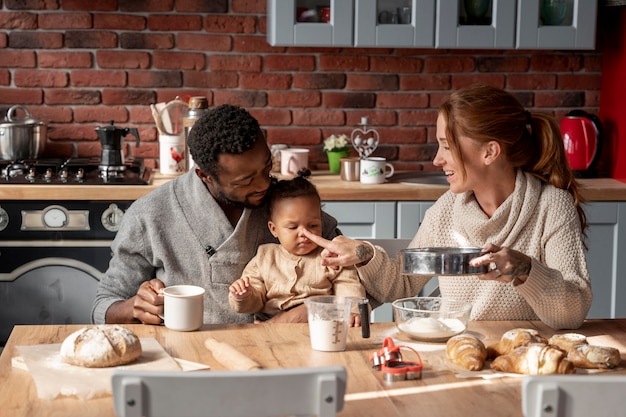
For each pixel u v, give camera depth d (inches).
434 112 170.9
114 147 146.7
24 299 141.1
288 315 91.4
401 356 74.1
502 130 89.1
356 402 64.9
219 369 72.1
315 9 151.6
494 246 79.2
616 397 53.1
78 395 65.0
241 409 54.2
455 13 153.0
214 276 95.2
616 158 163.2
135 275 95.8
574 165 161.6
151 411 53.7
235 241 94.7
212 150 88.0
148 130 166.1
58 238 140.2
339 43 152.3
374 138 170.4
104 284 95.8
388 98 169.8
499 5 153.7
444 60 169.6
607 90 169.2
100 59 163.2
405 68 169.2
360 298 84.7
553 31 155.3
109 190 139.4
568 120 161.3
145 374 53.2
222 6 164.1
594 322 87.7
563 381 53.0
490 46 154.7
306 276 95.0
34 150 152.8
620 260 150.3
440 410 63.4
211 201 94.6
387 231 147.3
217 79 166.1
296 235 94.3
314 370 54.3
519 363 70.7
